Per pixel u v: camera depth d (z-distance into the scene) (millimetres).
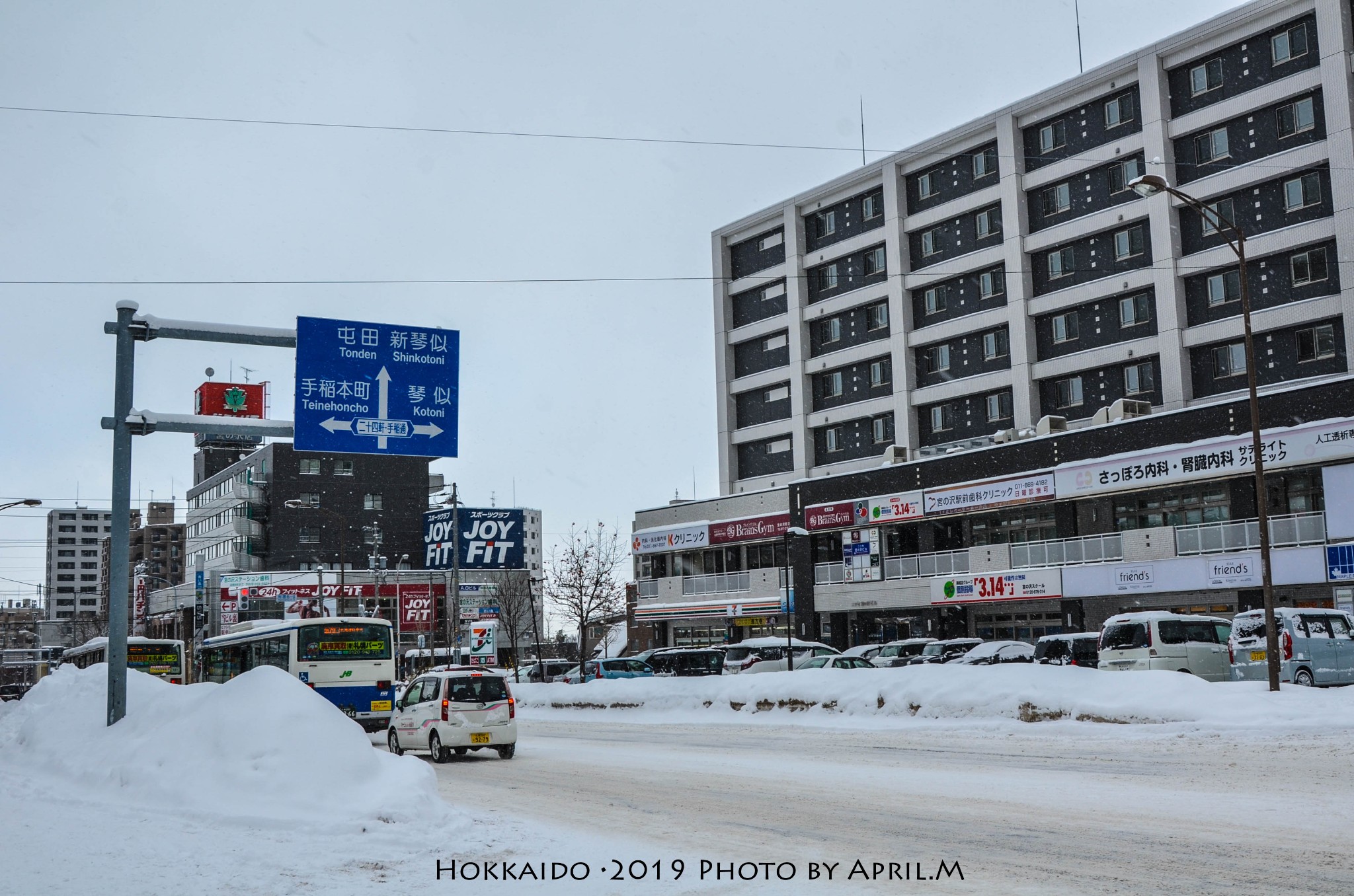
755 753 20828
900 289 56562
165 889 8719
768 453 63844
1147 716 21312
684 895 8633
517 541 72312
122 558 18891
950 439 54531
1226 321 43875
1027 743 20234
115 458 18844
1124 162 48312
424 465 93000
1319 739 18172
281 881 9172
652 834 11578
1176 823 11180
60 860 9906
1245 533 35938
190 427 19203
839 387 60375
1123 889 8383
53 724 20266
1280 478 35938
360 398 20172
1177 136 46188
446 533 70875
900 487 48406
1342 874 8656
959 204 54562
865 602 49219
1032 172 51719
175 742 14922
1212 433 37250
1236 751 17375
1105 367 48250
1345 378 33906
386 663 29469
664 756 21078
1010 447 44000
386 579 85062
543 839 11375
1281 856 9383
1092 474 40125
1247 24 44156
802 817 12414
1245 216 44156
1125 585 38969
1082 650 30250
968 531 46750
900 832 11195
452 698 22016
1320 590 34812
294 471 88125
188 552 102188
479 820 12766
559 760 21312
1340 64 41125
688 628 59844
